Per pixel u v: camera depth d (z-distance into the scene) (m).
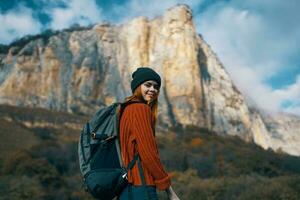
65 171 67.75
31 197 48.72
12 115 108.19
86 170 3.05
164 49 134.50
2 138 92.81
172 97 129.00
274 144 161.88
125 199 3.01
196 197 48.16
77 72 126.12
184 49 134.00
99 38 134.75
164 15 139.75
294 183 44.38
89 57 129.12
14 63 122.94
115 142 3.09
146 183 2.99
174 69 132.12
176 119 124.69
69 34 132.12
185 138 109.56
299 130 171.75
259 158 77.81
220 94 139.38
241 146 118.88
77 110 120.50
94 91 125.56
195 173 68.06
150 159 2.95
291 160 84.12
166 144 101.88
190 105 127.56
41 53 125.62
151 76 3.25
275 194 42.97
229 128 133.12
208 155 88.50
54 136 100.62
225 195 46.69
